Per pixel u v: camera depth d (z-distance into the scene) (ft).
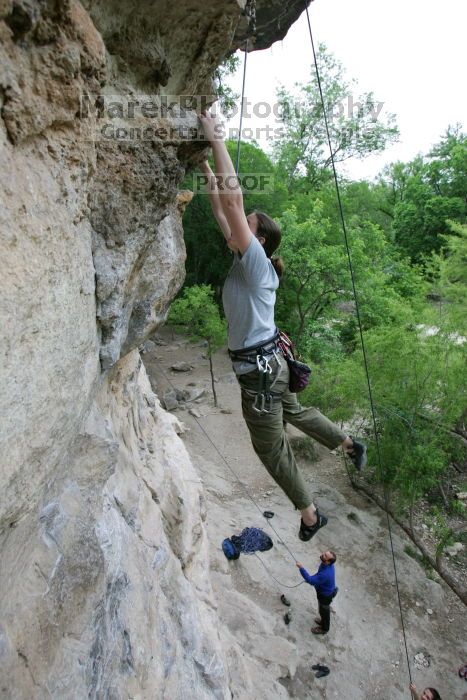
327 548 28.27
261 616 21.59
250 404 8.26
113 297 7.28
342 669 21.06
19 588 6.39
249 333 8.05
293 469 8.63
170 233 10.09
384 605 25.18
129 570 9.45
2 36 3.79
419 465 29.04
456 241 42.73
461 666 22.33
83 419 7.48
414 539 28.73
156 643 9.63
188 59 6.95
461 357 31.55
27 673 6.08
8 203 3.99
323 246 43.19
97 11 5.40
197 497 17.66
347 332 52.95
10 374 4.36
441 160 88.74
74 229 5.58
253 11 8.00
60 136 4.86
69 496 7.72
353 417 36.29
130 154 6.45
